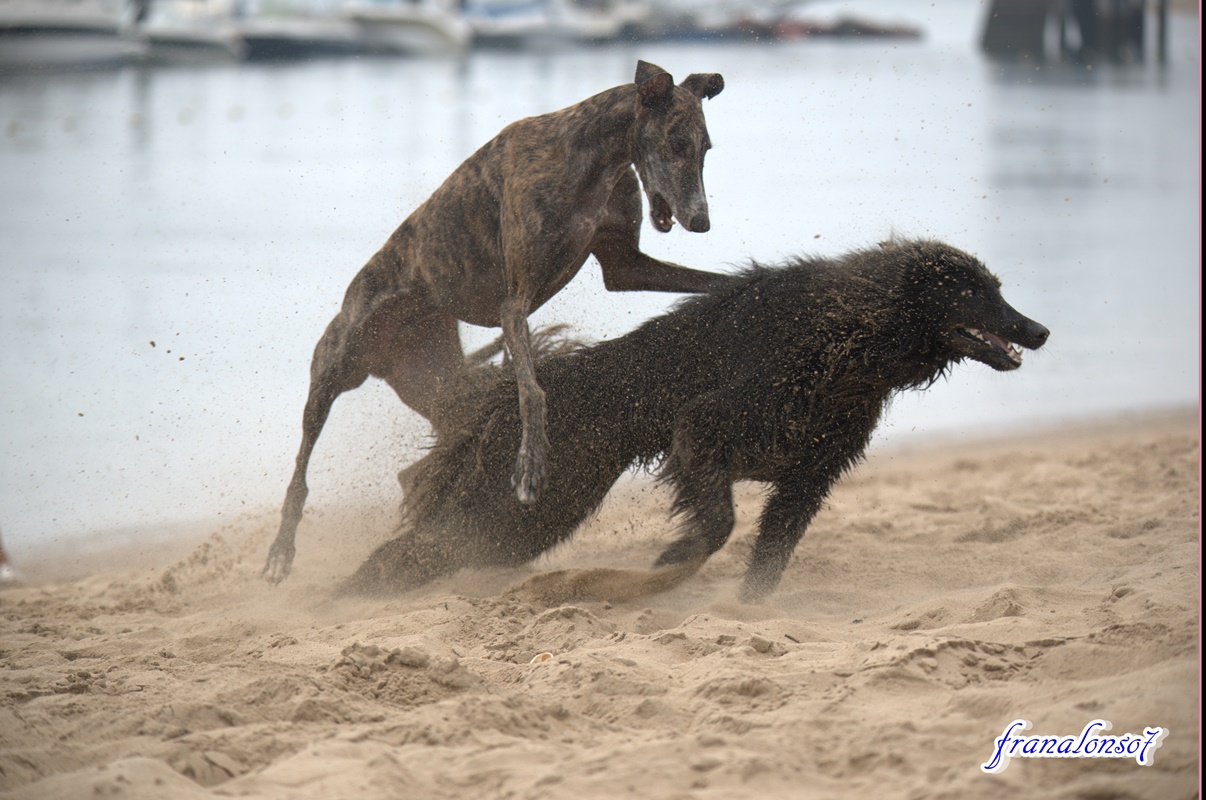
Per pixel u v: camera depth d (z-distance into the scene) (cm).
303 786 552
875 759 561
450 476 1034
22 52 7431
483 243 993
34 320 2223
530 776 555
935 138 5469
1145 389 2031
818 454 972
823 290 962
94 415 1719
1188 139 5519
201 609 1010
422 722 624
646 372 991
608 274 1031
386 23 9425
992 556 1040
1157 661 648
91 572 1197
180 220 3238
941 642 706
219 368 1952
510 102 6347
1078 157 4947
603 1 11056
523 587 945
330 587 1045
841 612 924
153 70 7900
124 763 563
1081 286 2753
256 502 1377
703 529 948
